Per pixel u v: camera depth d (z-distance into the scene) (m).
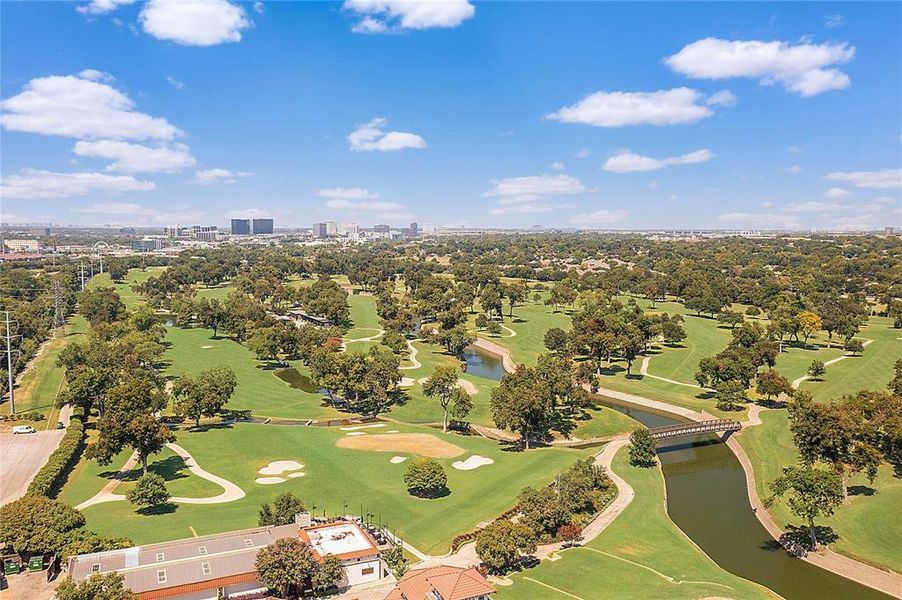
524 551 82.12
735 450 135.88
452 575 68.31
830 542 90.50
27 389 167.12
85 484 108.00
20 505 78.94
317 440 135.00
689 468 126.19
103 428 105.31
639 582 77.88
